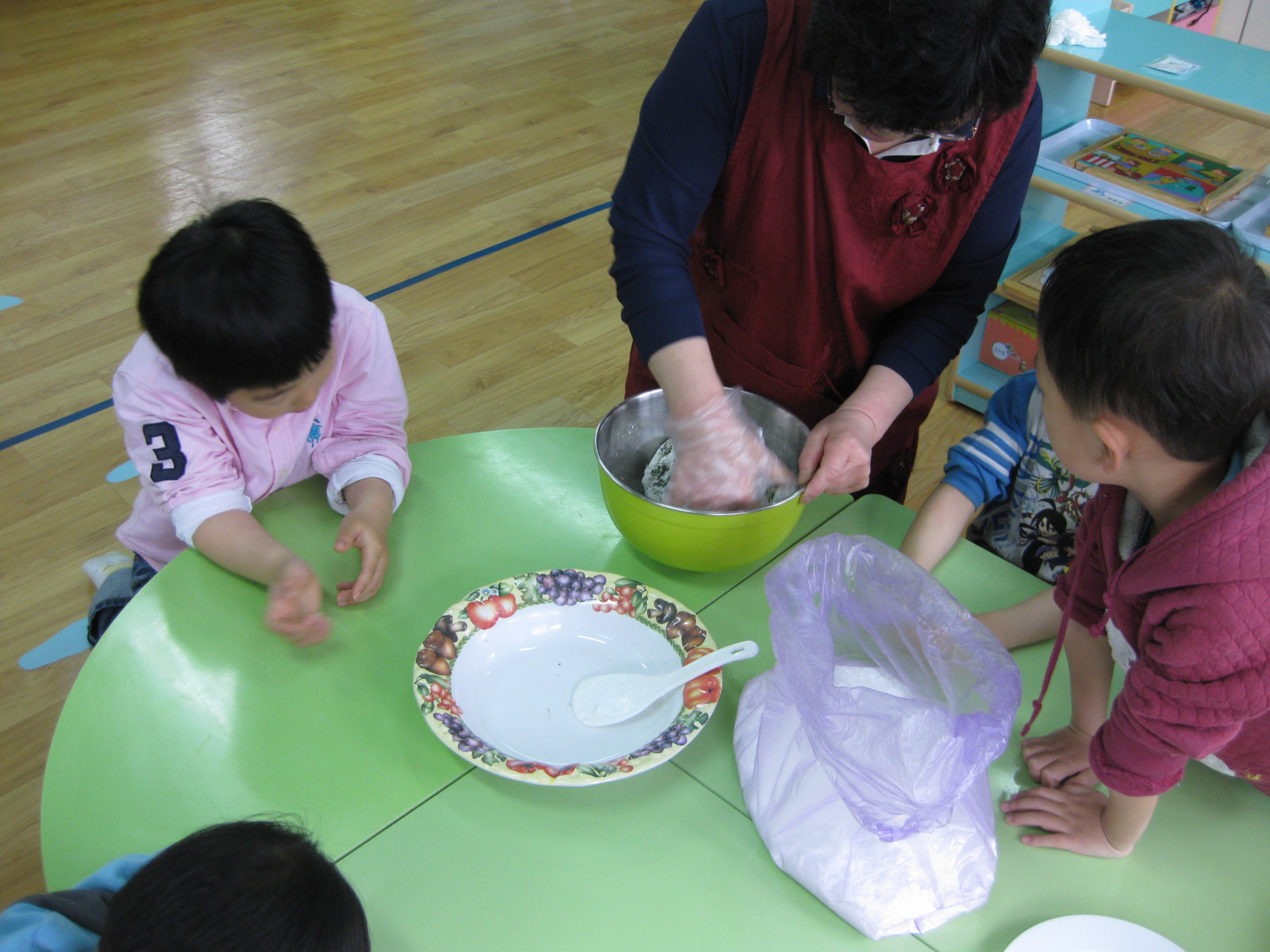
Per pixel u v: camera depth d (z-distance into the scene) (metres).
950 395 2.52
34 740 1.59
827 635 0.79
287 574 0.97
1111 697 0.94
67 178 3.07
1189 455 0.66
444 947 0.73
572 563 1.08
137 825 0.80
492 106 3.65
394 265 2.79
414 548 1.08
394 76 3.83
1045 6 0.78
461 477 1.19
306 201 3.03
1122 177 2.19
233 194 3.02
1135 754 0.71
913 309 1.17
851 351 1.18
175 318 0.92
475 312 2.64
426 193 3.11
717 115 1.00
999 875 0.80
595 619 1.00
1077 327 0.65
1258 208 2.09
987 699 0.75
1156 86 1.96
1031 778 0.89
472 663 0.95
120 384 1.08
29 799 1.50
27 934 0.69
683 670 0.92
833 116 0.97
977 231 1.08
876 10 0.76
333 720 0.90
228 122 3.44
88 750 0.86
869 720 0.72
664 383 1.02
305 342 0.96
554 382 2.42
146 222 2.87
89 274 2.66
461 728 0.86
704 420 0.98
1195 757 0.70
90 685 0.92
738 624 1.01
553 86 3.82
